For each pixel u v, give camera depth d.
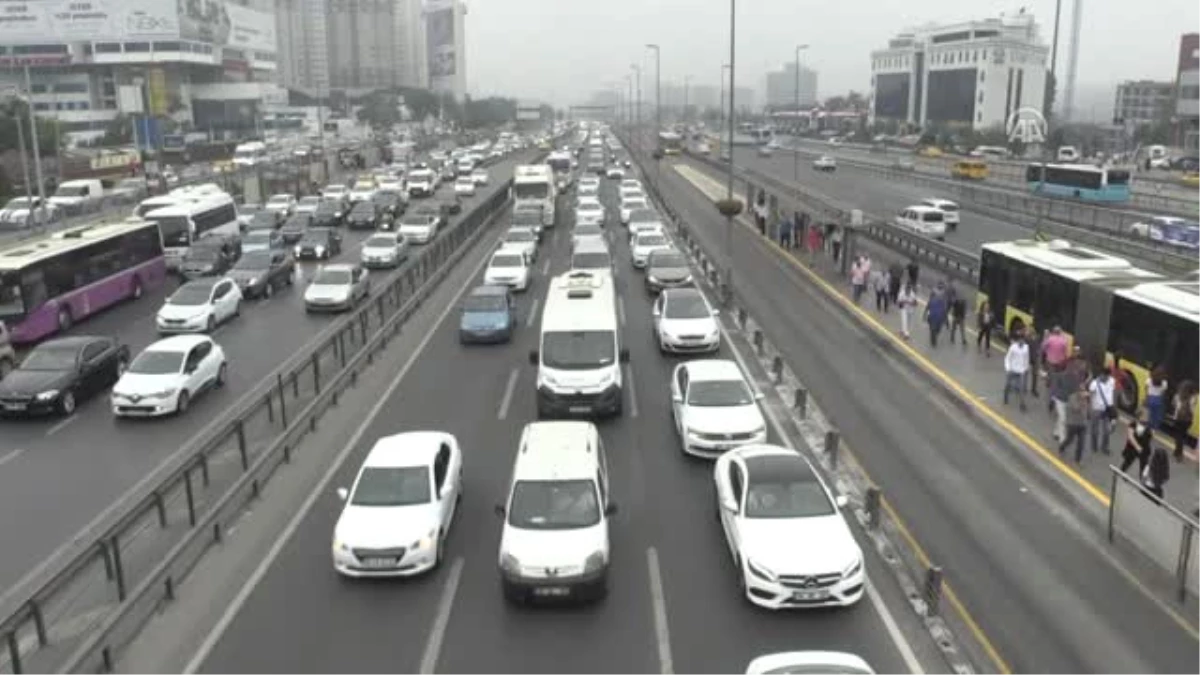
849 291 37.78
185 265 41.22
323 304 34.69
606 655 12.28
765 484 14.73
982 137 142.75
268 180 77.12
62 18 134.88
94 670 11.95
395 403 23.48
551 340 22.58
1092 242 44.69
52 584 12.60
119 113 126.56
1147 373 20.92
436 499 15.20
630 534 15.87
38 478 19.00
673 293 29.97
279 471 18.84
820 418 22.02
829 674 9.57
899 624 12.96
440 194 81.94
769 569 13.14
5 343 27.44
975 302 35.06
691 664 12.03
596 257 38.56
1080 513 16.64
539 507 14.30
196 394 24.08
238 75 160.12
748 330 31.39
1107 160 105.62
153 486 18.45
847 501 16.22
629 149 148.25
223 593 13.98
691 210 69.75
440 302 36.38
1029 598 13.62
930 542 15.46
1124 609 13.32
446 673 11.91
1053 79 41.97
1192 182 76.31
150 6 134.75
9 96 87.88
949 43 173.88
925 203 55.56
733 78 44.22
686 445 19.31
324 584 14.26
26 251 32.59
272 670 12.01
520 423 21.86
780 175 96.19
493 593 13.99
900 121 188.62
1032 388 23.88
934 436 20.92
